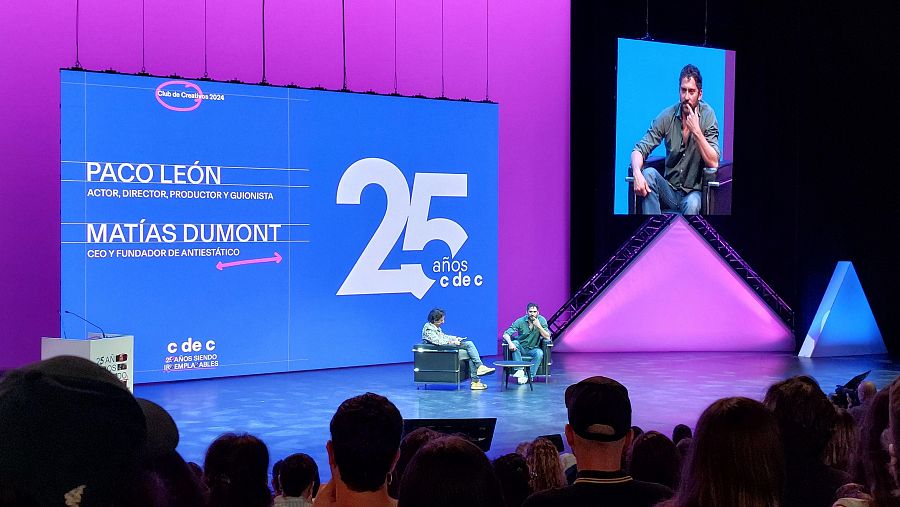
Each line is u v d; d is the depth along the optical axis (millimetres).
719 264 15094
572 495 2023
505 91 15094
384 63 13859
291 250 12281
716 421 1602
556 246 15719
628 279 14828
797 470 2236
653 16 15617
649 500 2018
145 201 11078
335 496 1780
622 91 14703
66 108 10508
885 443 1712
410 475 1464
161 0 11930
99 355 7645
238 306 11852
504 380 11008
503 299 15242
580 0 15492
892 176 16094
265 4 12766
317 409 9414
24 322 11117
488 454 7242
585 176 15703
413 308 13375
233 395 10320
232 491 2520
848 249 16344
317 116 12445
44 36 11156
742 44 15906
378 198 13000
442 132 13539
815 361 14055
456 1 14547
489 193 14000
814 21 16047
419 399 10102
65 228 10531
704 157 15305
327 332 12641
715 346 15164
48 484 710
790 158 16219
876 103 16016
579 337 14711
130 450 755
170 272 11297
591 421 2025
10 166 10977
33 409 720
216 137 11609
